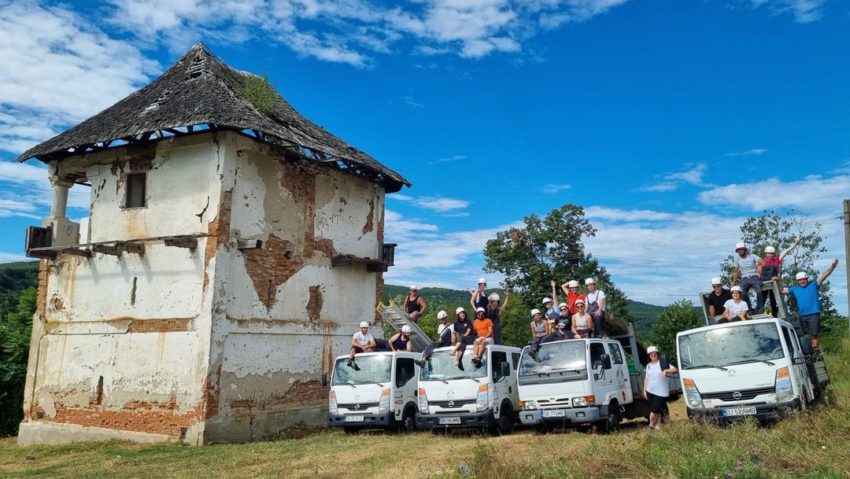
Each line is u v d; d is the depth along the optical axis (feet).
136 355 57.00
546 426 48.96
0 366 75.41
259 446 49.21
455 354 49.96
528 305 144.25
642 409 51.62
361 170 71.00
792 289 49.78
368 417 52.03
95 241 61.72
